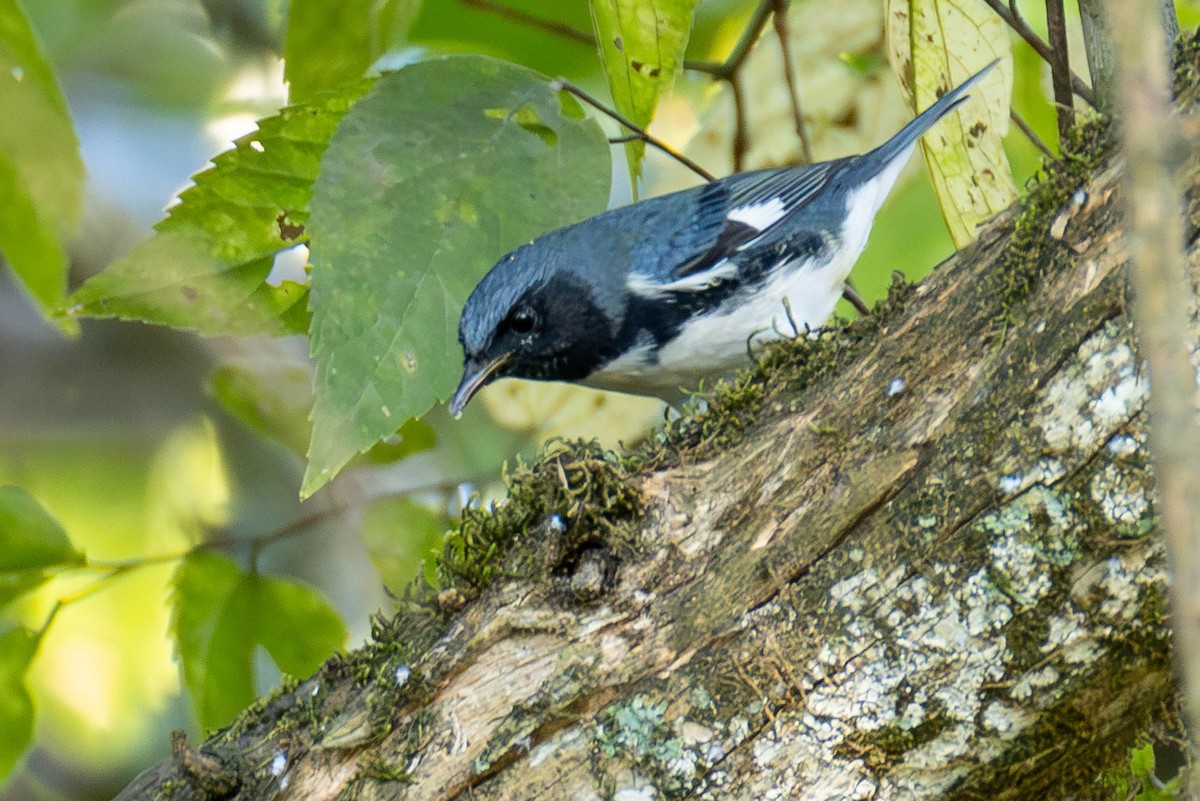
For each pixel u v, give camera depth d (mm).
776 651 5641
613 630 5797
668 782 5605
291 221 8023
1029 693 5473
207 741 6430
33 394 13297
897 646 5547
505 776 5754
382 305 7129
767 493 5906
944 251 11148
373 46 9367
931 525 5582
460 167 7449
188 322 8172
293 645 9273
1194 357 5098
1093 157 5816
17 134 8484
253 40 13383
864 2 10633
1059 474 5430
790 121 10898
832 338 6441
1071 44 10281
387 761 5879
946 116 8133
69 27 11906
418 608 6273
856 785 5602
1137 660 5441
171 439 13406
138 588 12258
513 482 6125
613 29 7809
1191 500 3066
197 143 13750
